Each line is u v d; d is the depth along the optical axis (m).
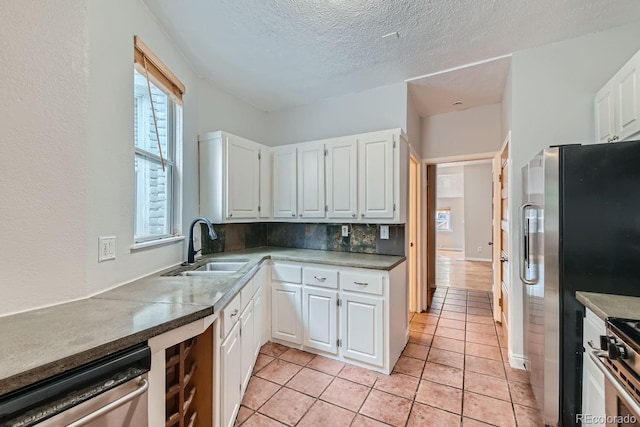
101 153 1.39
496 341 2.81
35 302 1.13
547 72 2.24
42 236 1.15
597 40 2.10
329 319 2.43
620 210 1.41
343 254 2.82
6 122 1.05
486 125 3.36
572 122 2.18
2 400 0.66
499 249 3.29
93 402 0.80
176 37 2.11
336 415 1.76
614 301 1.31
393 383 2.10
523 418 1.73
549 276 1.57
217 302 1.28
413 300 3.71
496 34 2.09
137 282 1.64
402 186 2.64
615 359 1.05
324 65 2.51
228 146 2.63
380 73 2.65
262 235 3.51
